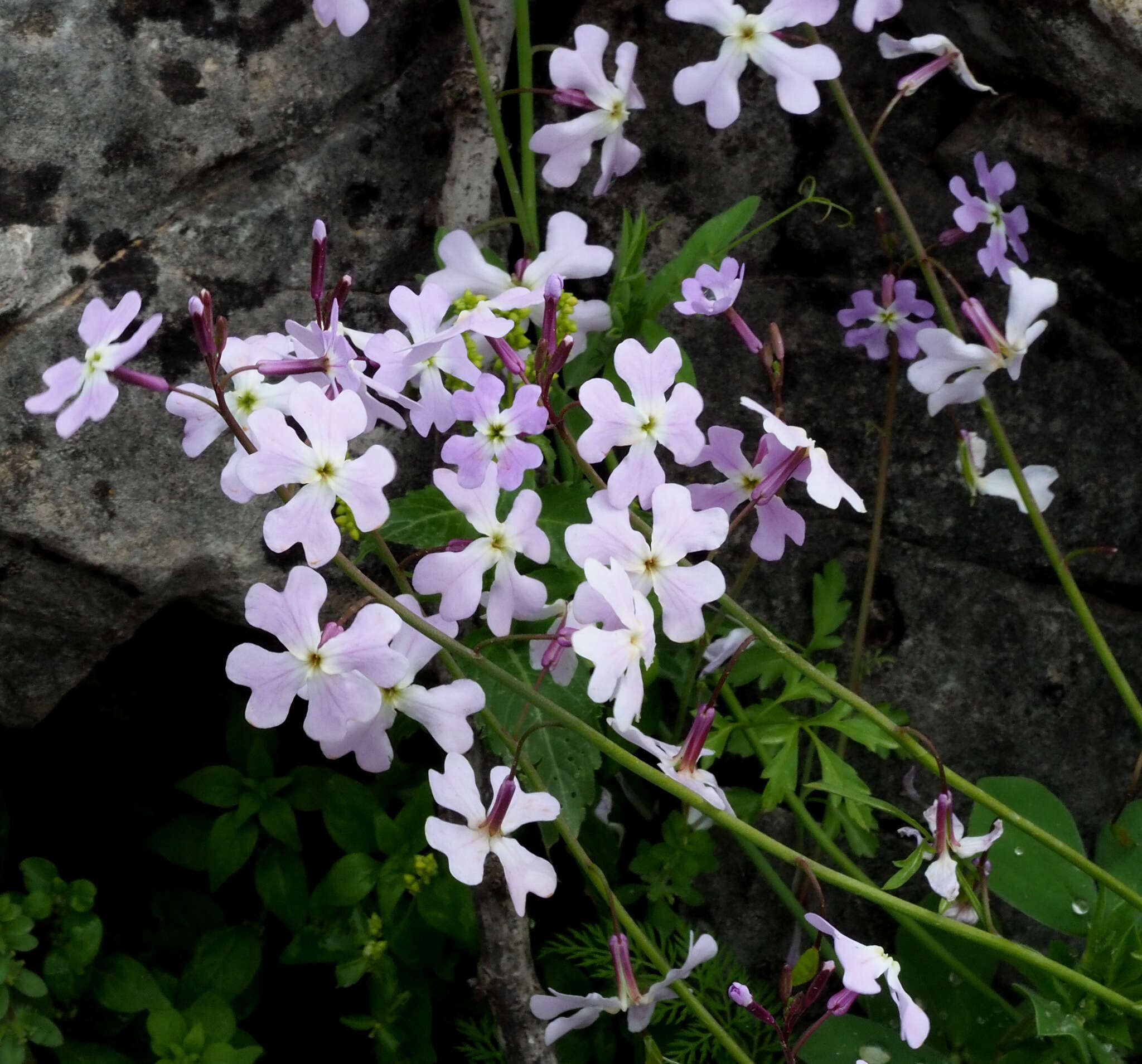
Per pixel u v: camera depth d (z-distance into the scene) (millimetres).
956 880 398
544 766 421
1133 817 441
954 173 466
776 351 395
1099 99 440
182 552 439
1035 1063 434
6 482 424
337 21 426
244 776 469
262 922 473
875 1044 426
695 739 389
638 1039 464
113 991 450
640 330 443
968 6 446
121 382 431
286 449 366
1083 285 464
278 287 447
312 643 372
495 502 394
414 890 446
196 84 437
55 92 426
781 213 468
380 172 457
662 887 464
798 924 463
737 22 408
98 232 431
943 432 473
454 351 392
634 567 377
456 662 402
